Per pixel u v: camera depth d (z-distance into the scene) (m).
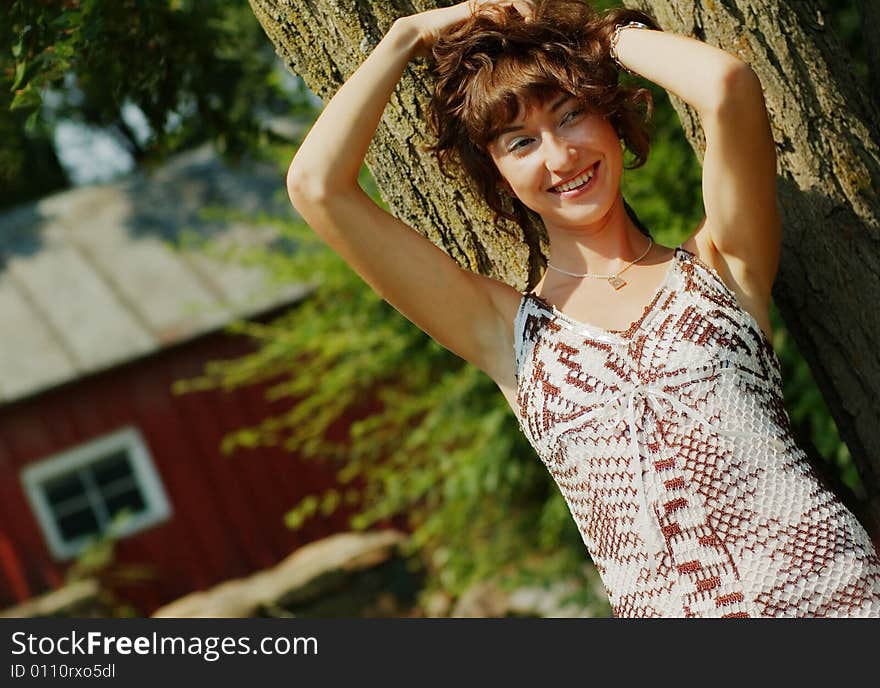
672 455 1.98
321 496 10.80
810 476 2.01
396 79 2.17
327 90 2.40
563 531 7.13
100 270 11.36
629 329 2.06
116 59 3.90
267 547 10.75
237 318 10.30
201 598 9.31
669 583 1.99
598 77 2.07
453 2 2.34
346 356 7.89
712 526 1.95
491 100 2.09
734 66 1.93
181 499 10.64
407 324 7.13
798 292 2.34
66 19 3.20
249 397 10.70
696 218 5.39
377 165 2.42
